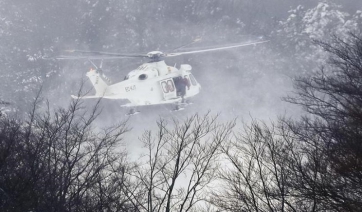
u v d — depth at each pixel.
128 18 121.38
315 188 15.62
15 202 14.46
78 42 121.56
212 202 16.92
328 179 15.45
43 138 17.19
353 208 14.65
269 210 15.87
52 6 129.88
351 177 15.41
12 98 91.31
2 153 15.23
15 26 120.38
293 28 96.31
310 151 18.06
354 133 16.41
